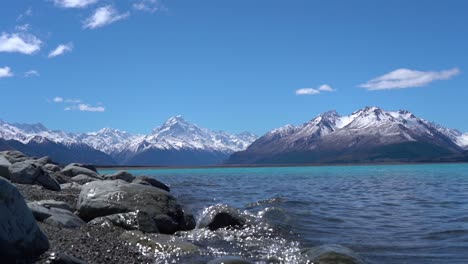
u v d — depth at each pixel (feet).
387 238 69.00
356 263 49.29
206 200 127.85
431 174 362.12
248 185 210.79
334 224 83.46
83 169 148.46
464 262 53.01
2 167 96.73
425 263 53.06
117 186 74.43
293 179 285.64
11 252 38.58
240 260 49.47
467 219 87.51
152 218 68.18
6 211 39.42
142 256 52.34
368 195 148.66
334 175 364.58
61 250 45.88
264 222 79.30
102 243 53.52
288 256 55.98
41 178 98.99
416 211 102.53
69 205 75.10
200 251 57.41
